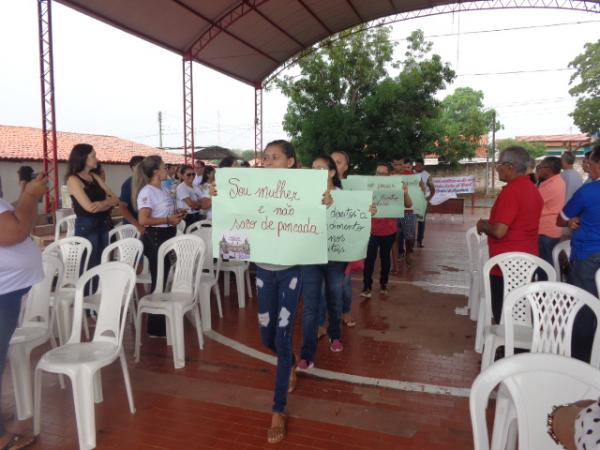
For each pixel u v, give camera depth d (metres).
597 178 3.79
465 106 29.84
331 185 4.10
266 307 3.13
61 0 11.32
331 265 4.30
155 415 3.38
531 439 1.82
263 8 14.90
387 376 4.00
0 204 2.63
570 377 1.83
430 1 17.03
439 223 16.14
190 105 16.70
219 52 17.06
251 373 4.10
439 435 3.09
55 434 3.14
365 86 20.11
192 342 4.88
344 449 2.94
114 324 3.36
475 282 5.45
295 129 20.67
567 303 2.89
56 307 4.00
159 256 4.59
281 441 3.03
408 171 8.52
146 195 4.73
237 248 3.09
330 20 17.25
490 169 26.80
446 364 4.26
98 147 24.06
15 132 21.42
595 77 26.33
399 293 6.78
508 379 1.86
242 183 3.04
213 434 3.13
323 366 4.22
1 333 2.77
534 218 3.79
